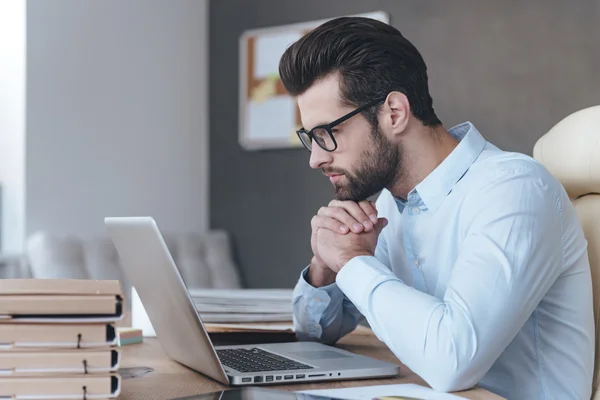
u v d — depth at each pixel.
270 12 4.33
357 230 1.33
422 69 1.39
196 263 3.99
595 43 3.50
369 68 1.34
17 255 3.60
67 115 3.90
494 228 1.21
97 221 4.02
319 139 1.38
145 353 1.40
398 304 1.16
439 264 1.42
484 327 1.12
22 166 3.73
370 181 1.38
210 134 4.50
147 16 4.28
